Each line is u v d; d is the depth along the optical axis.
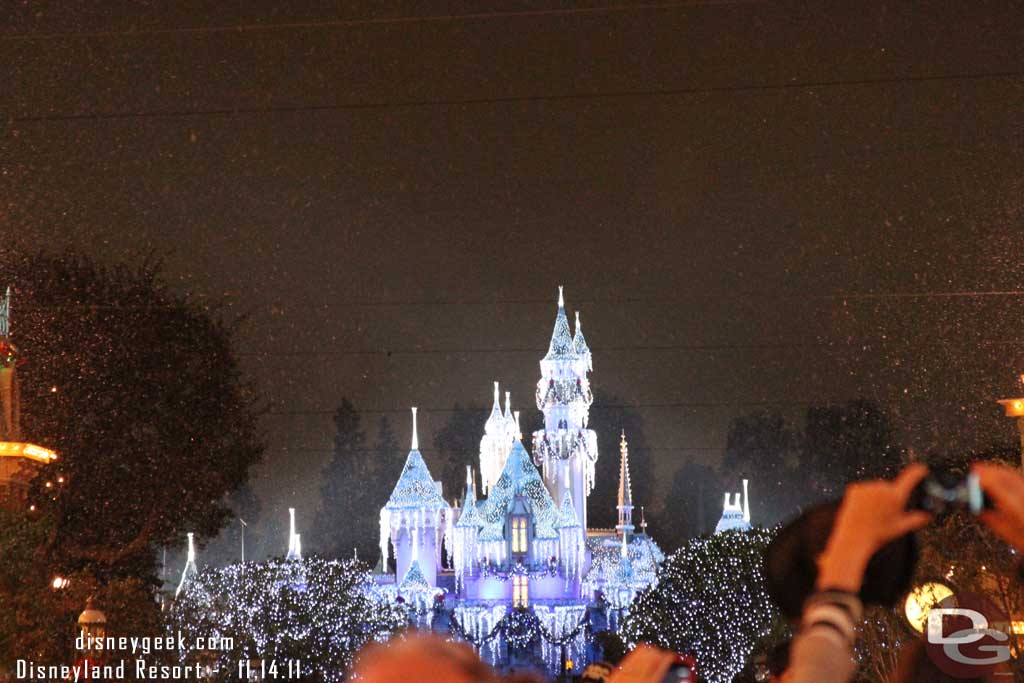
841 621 3.28
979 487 3.49
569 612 136.50
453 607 142.38
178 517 57.12
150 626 44.97
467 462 181.38
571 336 149.88
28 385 51.75
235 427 57.88
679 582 74.25
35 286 53.94
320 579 84.38
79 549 52.69
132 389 54.38
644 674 3.43
